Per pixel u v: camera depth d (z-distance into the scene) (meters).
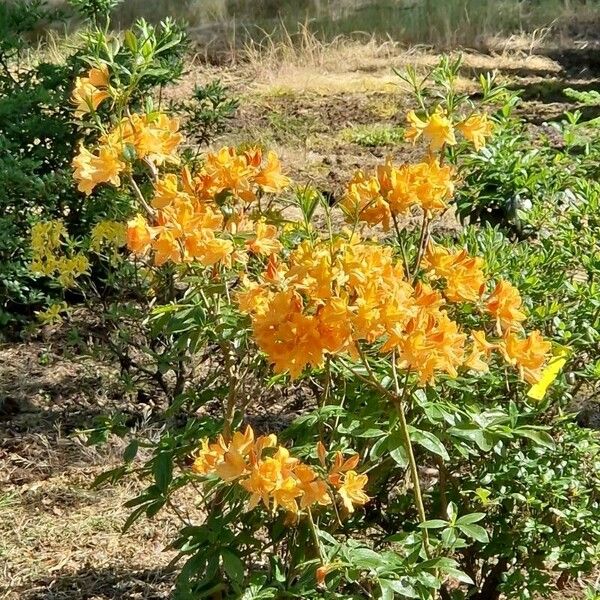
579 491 3.06
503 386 3.12
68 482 4.49
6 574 3.90
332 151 9.06
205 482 2.77
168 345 4.62
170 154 2.91
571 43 13.25
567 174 4.00
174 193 2.72
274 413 4.52
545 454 3.10
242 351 3.00
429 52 13.01
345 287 2.40
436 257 2.64
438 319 2.40
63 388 5.20
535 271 3.39
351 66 12.30
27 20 6.57
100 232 4.68
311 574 2.60
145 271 4.82
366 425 2.62
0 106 5.93
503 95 3.65
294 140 9.32
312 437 2.78
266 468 2.32
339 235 2.69
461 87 11.09
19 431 4.86
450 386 2.78
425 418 2.73
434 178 2.67
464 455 2.70
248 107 10.52
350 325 2.32
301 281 2.35
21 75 6.45
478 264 2.61
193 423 3.02
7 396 5.09
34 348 5.62
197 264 2.91
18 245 5.68
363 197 2.71
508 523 3.14
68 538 4.12
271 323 2.31
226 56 12.62
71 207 5.77
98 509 4.31
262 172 2.83
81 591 3.79
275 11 14.35
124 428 3.36
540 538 3.11
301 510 2.61
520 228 4.05
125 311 4.70
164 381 5.08
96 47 2.98
